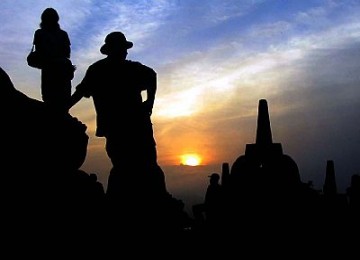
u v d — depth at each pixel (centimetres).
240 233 1053
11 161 477
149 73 586
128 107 571
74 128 571
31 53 643
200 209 1262
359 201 1302
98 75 571
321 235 1063
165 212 577
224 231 1073
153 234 555
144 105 584
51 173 512
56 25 656
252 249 966
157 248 546
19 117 502
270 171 1270
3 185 462
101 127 579
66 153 545
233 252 945
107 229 539
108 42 578
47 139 521
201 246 880
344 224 1173
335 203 1333
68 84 653
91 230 519
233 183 1277
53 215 488
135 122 573
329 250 982
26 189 478
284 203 1204
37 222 469
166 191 596
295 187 1254
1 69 515
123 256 526
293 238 1023
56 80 638
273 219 1142
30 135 504
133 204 562
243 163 1302
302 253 962
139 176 573
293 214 1170
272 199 1213
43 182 498
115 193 567
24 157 491
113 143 573
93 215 540
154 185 579
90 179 585
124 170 573
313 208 1216
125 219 554
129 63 580
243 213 1184
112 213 557
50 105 564
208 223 1189
